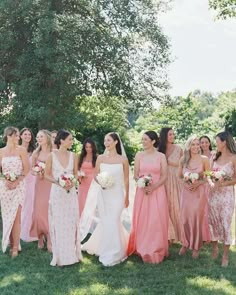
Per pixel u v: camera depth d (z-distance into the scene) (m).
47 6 17.06
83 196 8.58
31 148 9.08
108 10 18.39
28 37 18.05
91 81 18.47
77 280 6.28
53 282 6.21
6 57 18.83
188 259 7.21
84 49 17.19
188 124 32.19
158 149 8.12
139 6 19.00
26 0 16.67
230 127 31.08
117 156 7.39
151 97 20.17
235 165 6.95
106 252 7.07
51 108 18.25
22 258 7.21
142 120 35.53
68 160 7.11
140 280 6.27
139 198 7.28
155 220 7.10
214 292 5.86
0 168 7.43
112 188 7.25
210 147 8.77
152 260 7.01
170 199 8.02
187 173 7.05
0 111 18.98
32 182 8.35
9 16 17.52
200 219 7.19
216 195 7.00
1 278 6.35
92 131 23.72
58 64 16.27
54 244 6.90
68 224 6.91
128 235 7.50
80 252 7.11
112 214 7.18
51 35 16.84
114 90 18.50
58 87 17.83
